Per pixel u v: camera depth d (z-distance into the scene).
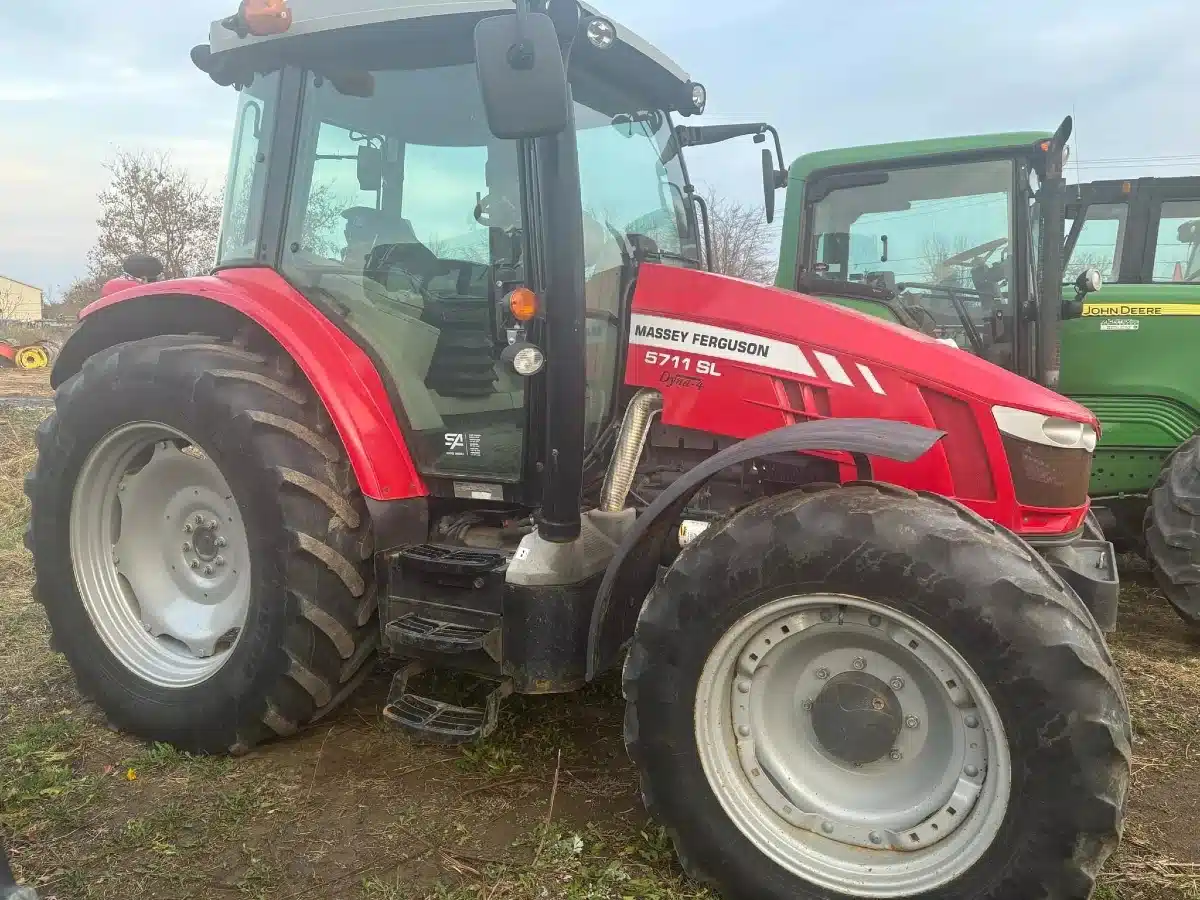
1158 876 2.05
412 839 2.16
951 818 1.77
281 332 2.49
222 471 2.46
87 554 2.80
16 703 2.89
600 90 2.75
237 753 2.53
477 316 2.44
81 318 3.02
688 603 1.89
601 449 2.60
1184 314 4.39
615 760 2.55
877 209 4.47
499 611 2.24
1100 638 1.78
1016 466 2.35
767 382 2.44
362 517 2.52
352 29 2.45
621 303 2.64
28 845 2.11
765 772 1.95
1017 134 4.10
